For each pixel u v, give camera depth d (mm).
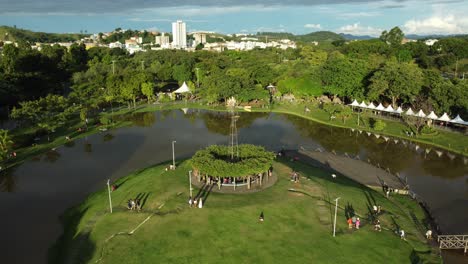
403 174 87875
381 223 61656
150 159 97875
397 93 135500
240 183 71500
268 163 70875
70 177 85812
